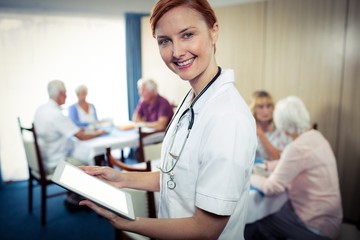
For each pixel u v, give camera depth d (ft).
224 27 10.47
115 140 9.10
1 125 11.19
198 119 2.48
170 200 2.70
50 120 8.41
